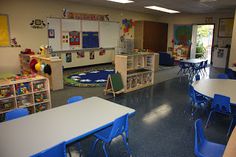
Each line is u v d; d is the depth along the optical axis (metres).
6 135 1.83
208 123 3.65
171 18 11.70
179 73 8.02
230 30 9.74
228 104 2.88
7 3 6.34
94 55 9.18
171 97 5.12
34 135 1.83
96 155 2.66
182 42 11.45
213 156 1.95
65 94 5.18
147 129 3.40
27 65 6.49
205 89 3.46
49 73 5.38
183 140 3.07
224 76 4.56
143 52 6.30
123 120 2.24
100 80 6.61
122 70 5.35
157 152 2.75
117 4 8.01
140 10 9.87
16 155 1.54
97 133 2.37
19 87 3.48
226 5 7.62
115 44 9.88
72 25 8.05
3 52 6.52
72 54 8.34
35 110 3.72
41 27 7.22
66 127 1.98
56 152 1.61
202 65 7.46
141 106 4.48
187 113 4.11
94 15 8.72
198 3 7.21
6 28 6.45
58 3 7.50
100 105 2.58
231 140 1.67
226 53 9.30
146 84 6.11
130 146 2.88
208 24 10.44
